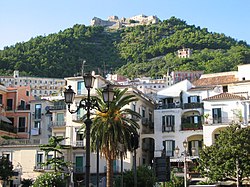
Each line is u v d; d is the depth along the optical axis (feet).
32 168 222.89
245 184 193.57
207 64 636.89
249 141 180.96
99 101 161.79
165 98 254.68
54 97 340.39
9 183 220.43
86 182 71.87
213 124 222.48
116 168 219.41
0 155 229.04
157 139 238.07
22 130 275.39
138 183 187.01
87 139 74.28
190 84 257.96
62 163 199.11
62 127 240.94
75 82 240.94
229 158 178.40
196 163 219.00
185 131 233.76
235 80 260.21
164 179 84.53
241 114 220.64
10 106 281.95
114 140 156.97
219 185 187.11
